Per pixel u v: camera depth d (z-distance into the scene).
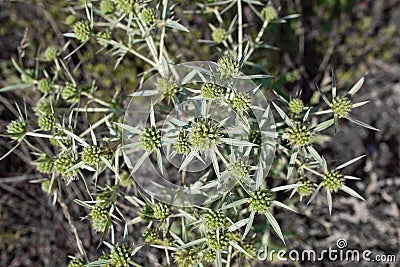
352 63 0.54
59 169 0.34
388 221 0.49
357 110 0.52
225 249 0.35
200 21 0.51
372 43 0.54
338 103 0.34
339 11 0.55
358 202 0.49
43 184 0.42
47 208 0.51
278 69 0.51
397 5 0.55
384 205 0.49
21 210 0.51
